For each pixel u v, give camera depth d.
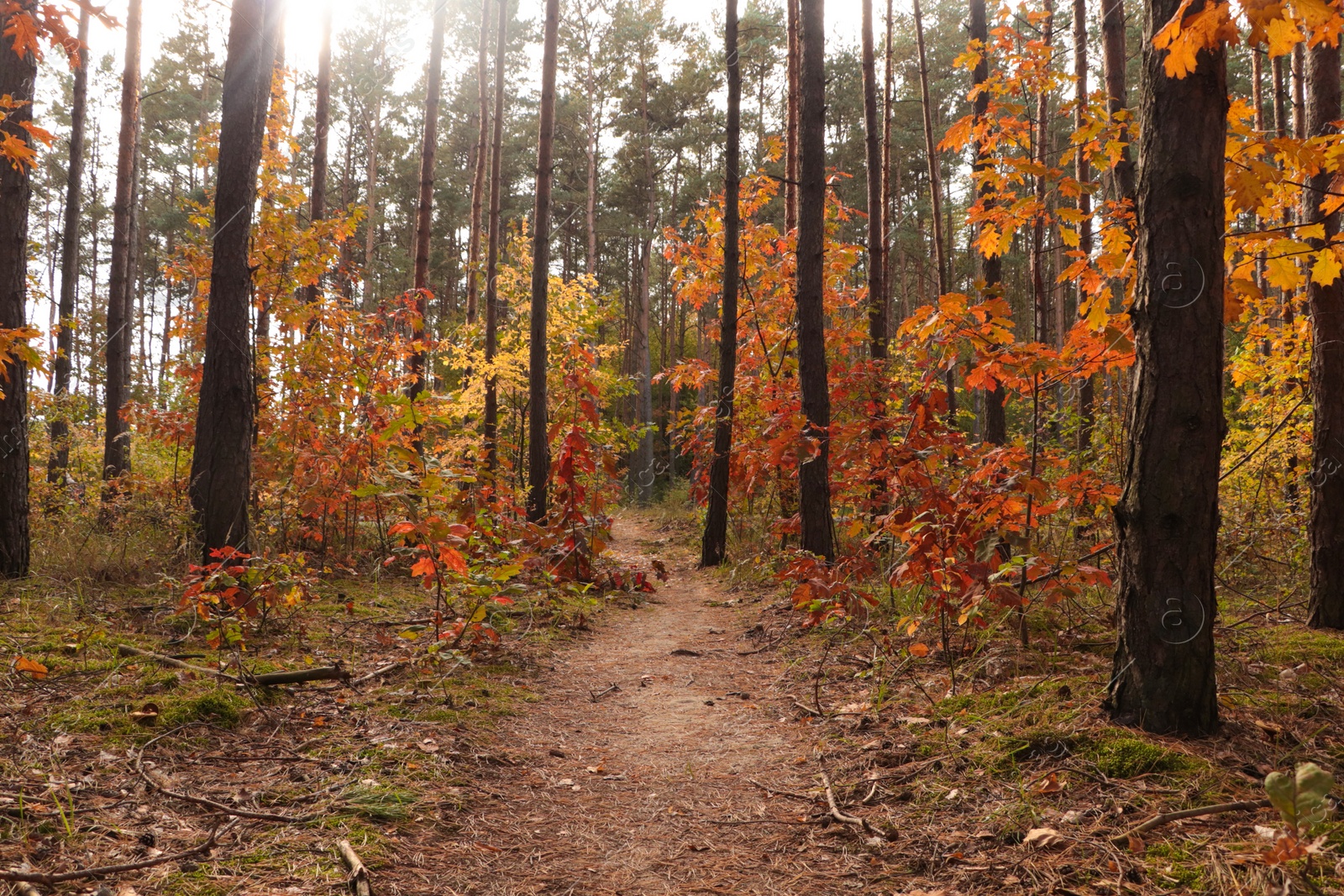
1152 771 2.92
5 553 5.64
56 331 11.62
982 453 5.01
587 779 3.46
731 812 3.13
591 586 7.95
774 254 11.59
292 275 8.41
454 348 14.01
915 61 25.91
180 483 7.97
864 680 4.71
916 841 2.74
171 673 4.02
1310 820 2.02
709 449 10.80
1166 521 3.20
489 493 7.86
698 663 5.57
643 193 31.34
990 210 5.18
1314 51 4.57
